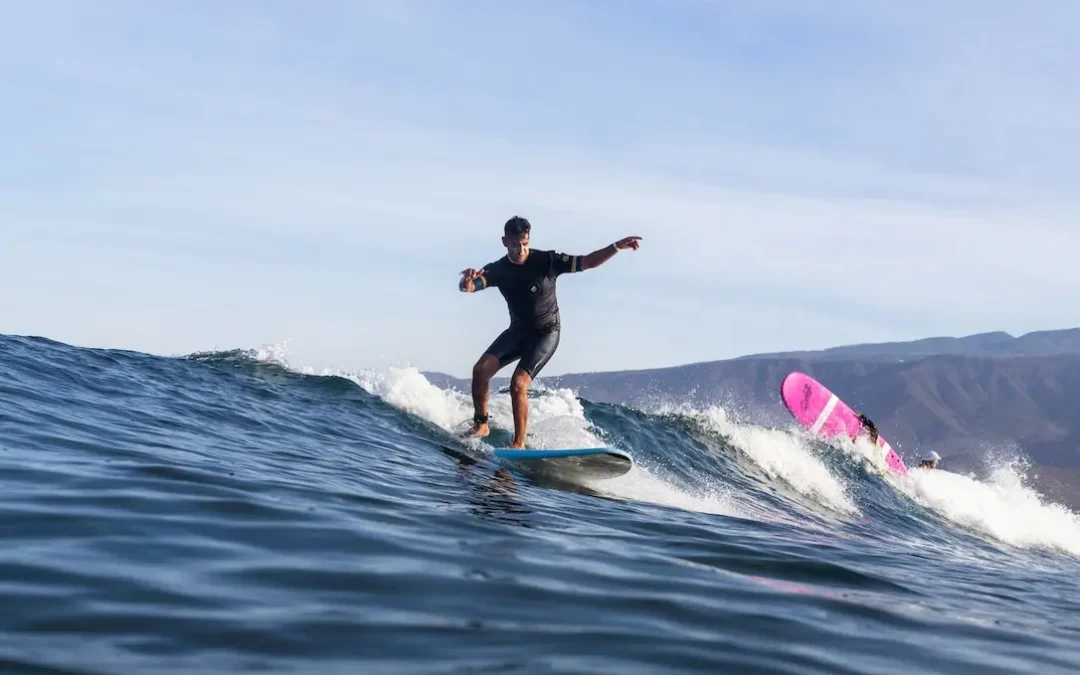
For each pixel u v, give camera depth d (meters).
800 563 4.60
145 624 2.56
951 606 4.03
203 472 5.13
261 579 3.13
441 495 5.67
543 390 11.91
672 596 3.44
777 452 11.87
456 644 2.60
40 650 2.29
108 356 10.19
